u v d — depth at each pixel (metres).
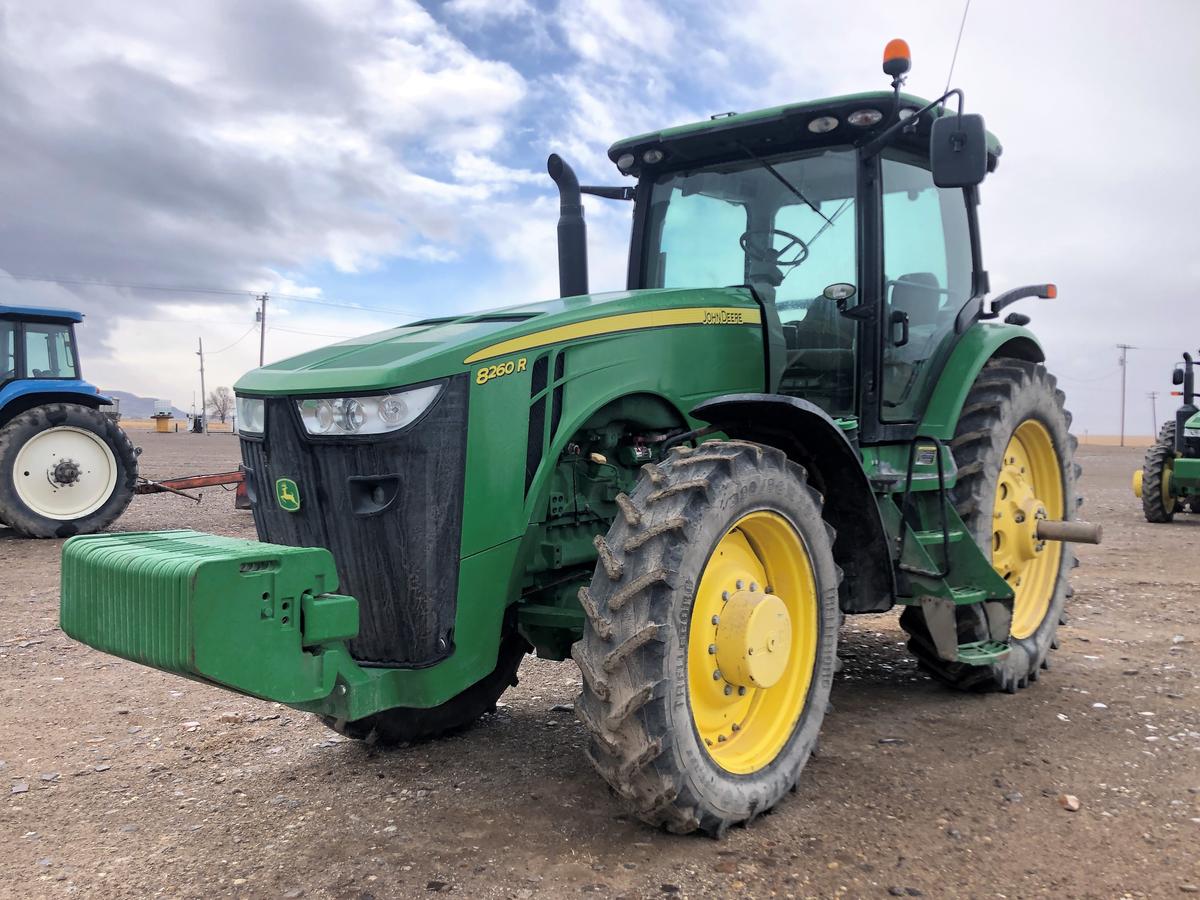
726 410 3.00
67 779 3.26
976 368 4.14
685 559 2.58
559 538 3.12
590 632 2.60
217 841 2.76
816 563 3.07
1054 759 3.34
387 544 2.64
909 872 2.53
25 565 7.67
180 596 2.11
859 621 5.71
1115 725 3.71
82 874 2.58
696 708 2.80
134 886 2.51
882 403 3.71
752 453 2.85
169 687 4.37
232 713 3.96
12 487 8.88
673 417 3.34
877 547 3.42
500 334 2.80
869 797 3.01
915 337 3.96
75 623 2.41
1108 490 15.85
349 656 2.56
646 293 3.31
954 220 4.33
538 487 2.88
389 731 3.45
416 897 2.41
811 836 2.74
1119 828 2.79
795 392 3.81
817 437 3.24
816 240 3.74
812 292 3.74
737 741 2.91
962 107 3.23
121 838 2.80
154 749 3.56
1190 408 10.28
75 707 4.07
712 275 3.96
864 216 3.63
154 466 18.36
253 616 2.21
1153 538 9.38
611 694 2.53
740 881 2.48
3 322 9.43
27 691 4.29
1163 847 2.66
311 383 2.69
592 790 3.09
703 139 3.82
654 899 2.39
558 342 2.93
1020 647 4.22
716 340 3.42
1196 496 10.91
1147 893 2.42
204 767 3.37
